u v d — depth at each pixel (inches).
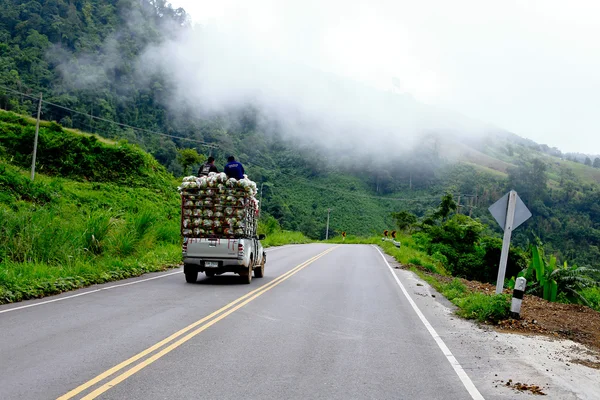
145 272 634.2
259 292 495.5
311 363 247.3
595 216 4751.5
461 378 232.4
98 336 283.3
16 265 483.8
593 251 3673.7
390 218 4795.8
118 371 218.1
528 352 298.0
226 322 338.6
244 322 342.0
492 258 1599.4
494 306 401.4
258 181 4623.5
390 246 1541.6
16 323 309.9
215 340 286.4
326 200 4990.2
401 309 437.4
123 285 511.2
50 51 5231.3
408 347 293.3
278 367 237.1
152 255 722.2
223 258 545.3
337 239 2758.4
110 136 4138.8
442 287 598.2
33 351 246.1
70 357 237.6
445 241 1718.8
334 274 722.2
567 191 5108.3
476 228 1688.0
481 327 374.3
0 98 3275.1
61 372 213.3
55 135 1683.1
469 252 1676.9
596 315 518.0
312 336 309.4
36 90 4407.0
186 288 506.0
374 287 589.9
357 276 709.9
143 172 1738.4
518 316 402.6
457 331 351.9
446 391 211.6
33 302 389.1
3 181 1023.0
